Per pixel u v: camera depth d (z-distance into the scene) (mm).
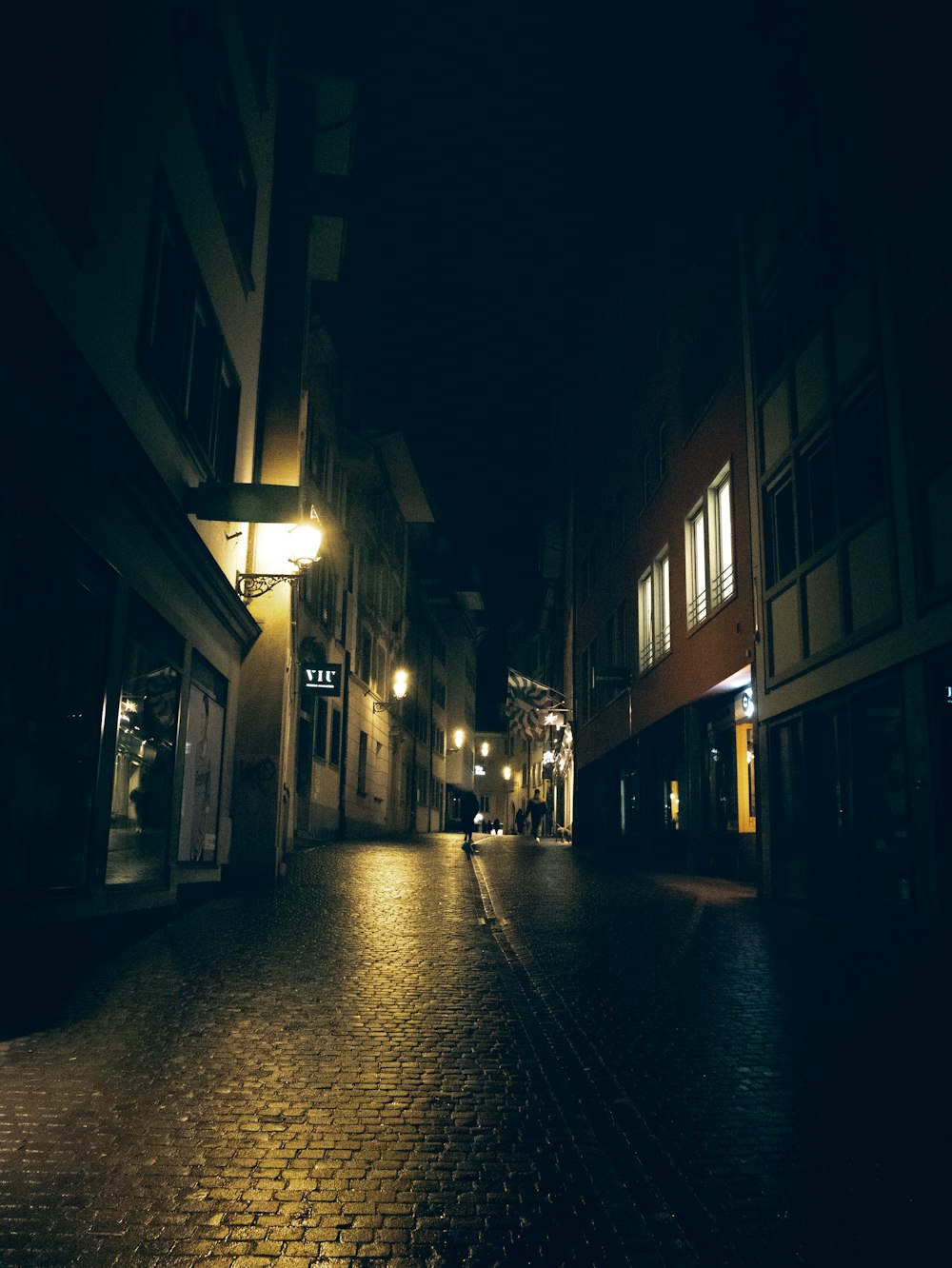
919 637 9367
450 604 48031
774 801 13344
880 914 10391
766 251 14297
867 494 10859
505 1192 3875
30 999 6430
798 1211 3766
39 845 6953
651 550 21469
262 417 15523
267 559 14898
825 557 11781
